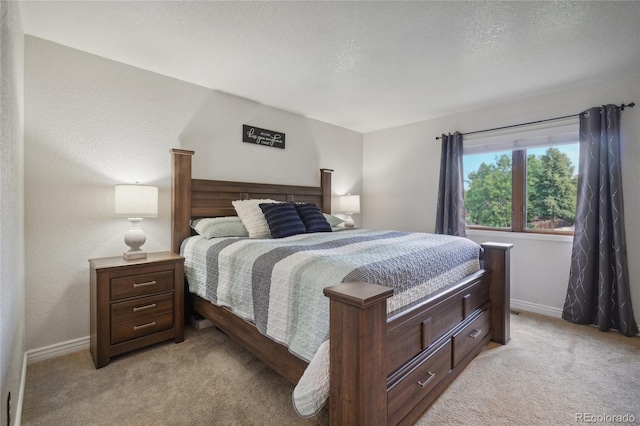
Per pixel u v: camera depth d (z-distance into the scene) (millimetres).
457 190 3594
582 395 1729
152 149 2660
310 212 3084
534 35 2045
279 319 1594
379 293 1131
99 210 2383
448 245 2131
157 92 2682
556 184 3080
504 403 1657
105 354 2029
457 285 1922
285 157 3727
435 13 1828
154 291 2254
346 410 1146
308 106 3541
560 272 2988
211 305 2320
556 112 2994
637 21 1879
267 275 1705
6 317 1209
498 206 3465
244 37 2109
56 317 2193
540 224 3180
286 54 2338
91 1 1736
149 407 1621
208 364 2053
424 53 2303
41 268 2135
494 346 2318
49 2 1738
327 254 1743
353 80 2805
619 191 2580
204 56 2377
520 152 3287
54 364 2059
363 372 1098
